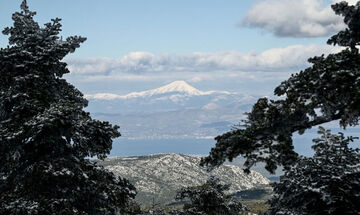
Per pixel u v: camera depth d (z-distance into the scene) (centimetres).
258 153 774
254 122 771
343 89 701
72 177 1359
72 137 1380
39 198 1303
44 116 1259
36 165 1322
